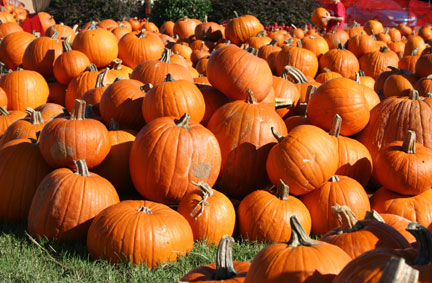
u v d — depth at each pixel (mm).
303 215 4141
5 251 3842
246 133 4602
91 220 4043
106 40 7113
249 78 4973
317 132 4340
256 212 4121
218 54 5098
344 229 3018
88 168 4473
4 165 4512
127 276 3496
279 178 4293
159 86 4789
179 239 3715
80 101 4375
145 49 7457
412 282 1653
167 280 3404
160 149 4195
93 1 18391
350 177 4758
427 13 23547
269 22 17438
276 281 2311
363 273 2035
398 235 2945
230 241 2666
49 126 4383
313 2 18609
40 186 4164
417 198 4484
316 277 2287
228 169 4648
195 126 4422
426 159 4434
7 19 15180
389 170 4484
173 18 18047
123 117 5156
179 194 4289
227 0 17844
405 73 7418
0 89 6531
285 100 5754
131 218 3678
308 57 8234
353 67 8680
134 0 21719
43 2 14617
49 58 7164
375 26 14703
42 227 4039
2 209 4473
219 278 2639
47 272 3549
